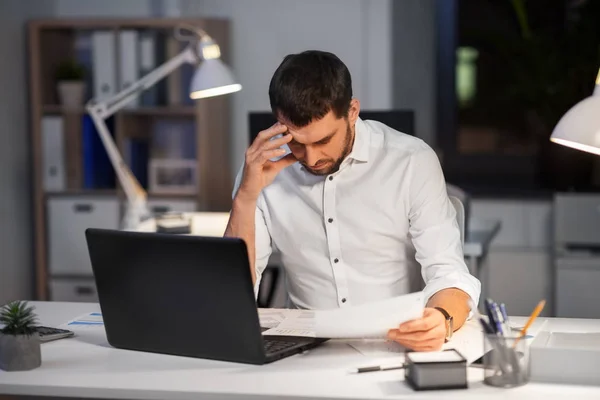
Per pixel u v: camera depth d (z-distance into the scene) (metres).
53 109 6.41
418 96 7.15
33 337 2.44
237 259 2.37
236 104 6.87
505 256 6.49
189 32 6.36
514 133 7.16
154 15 6.91
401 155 3.05
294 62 2.65
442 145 7.24
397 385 2.27
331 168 2.83
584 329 2.79
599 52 6.84
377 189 3.04
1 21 6.16
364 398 2.17
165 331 2.55
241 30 6.82
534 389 2.23
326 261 3.12
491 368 2.26
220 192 6.64
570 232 6.31
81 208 6.43
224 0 6.80
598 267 6.26
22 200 6.50
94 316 3.07
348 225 3.08
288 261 3.20
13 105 6.34
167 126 6.65
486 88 7.15
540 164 6.98
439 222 2.99
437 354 2.31
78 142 6.46
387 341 2.68
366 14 6.66
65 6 6.99
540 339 2.45
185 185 6.50
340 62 2.68
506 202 6.46
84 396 2.28
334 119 2.65
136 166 6.46
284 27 6.77
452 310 2.66
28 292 6.61
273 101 2.68
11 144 6.32
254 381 2.30
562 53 6.93
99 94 6.40
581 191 6.30
